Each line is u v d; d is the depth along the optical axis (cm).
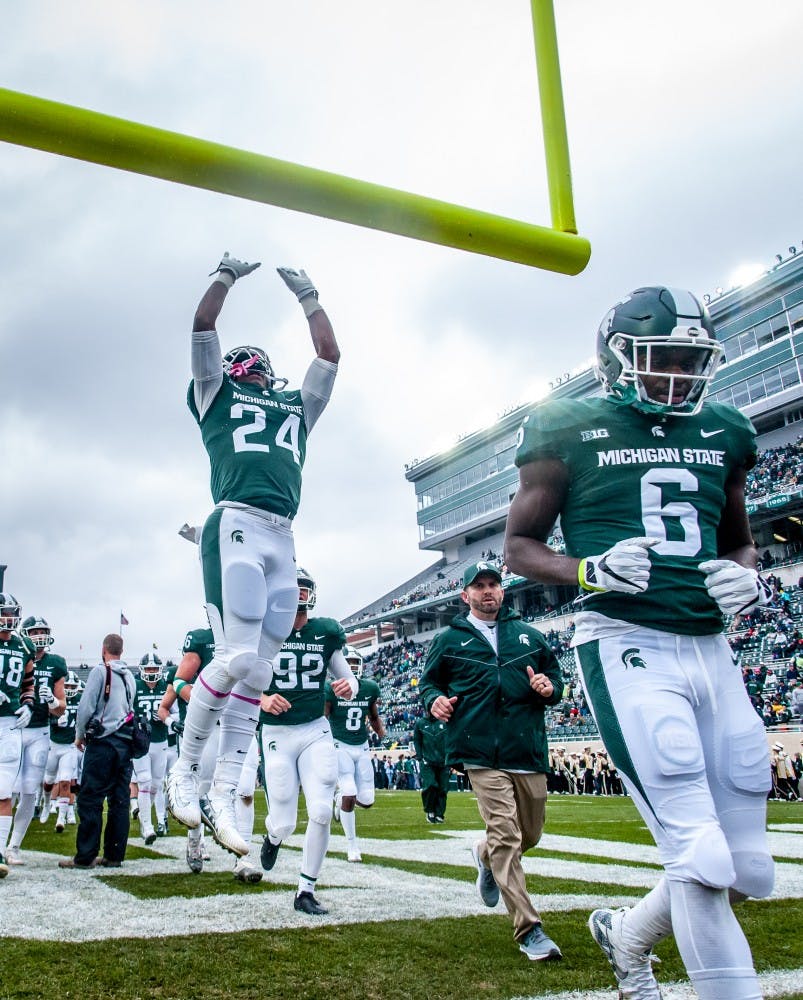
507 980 287
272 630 381
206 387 379
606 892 463
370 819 1137
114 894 445
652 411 238
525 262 286
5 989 257
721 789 219
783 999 262
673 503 235
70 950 306
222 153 234
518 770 374
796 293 3359
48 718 796
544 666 401
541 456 243
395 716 3738
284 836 499
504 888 337
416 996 267
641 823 978
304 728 496
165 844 775
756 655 2553
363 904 422
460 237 269
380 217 255
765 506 3042
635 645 222
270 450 380
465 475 5191
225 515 367
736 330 3612
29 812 670
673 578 226
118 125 224
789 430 3450
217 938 330
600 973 297
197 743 379
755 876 214
